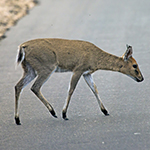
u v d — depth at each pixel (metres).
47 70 15.93
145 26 35.50
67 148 13.45
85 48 16.38
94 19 39.03
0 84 21.56
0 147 13.77
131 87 20.27
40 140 14.22
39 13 41.84
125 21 37.81
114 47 28.56
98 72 23.27
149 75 22.16
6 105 18.14
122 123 15.54
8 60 26.33
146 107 17.31
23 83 16.17
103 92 19.61
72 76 16.20
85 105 17.84
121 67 16.89
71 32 33.75
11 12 41.00
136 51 27.36
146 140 13.85
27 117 16.59
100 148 13.32
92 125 15.45
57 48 16.09
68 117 16.45
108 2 48.41
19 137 14.57
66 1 49.22
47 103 16.28
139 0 49.56
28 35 33.09
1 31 34.62
